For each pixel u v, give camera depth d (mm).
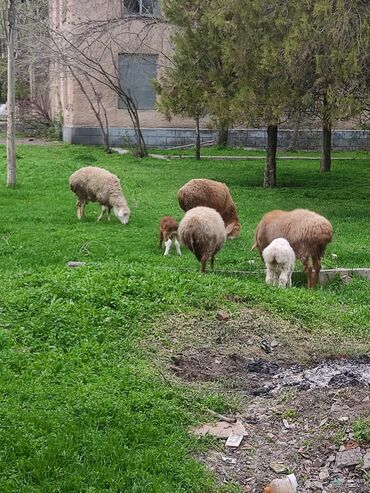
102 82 27016
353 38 14180
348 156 30531
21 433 4812
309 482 4594
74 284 7910
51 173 20016
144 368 6129
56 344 6543
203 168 24266
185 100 19984
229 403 5645
